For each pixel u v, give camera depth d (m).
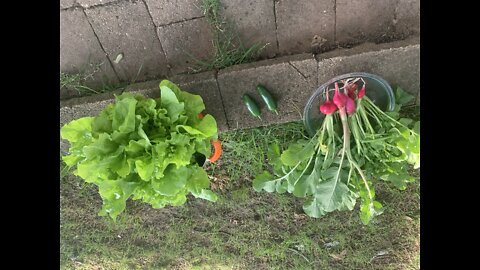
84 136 1.49
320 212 1.75
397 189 1.92
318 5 1.65
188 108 1.52
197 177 1.55
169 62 1.76
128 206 2.06
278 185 1.78
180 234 2.05
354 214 1.96
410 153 1.66
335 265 2.00
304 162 1.74
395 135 1.61
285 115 1.79
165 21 1.70
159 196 1.55
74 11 1.71
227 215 2.01
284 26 1.68
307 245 1.99
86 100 1.76
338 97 1.51
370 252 1.97
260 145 1.90
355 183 1.68
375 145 1.64
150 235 2.07
